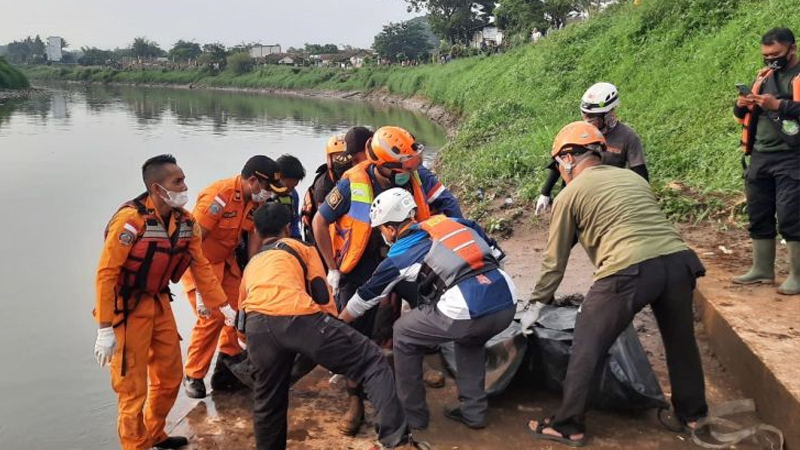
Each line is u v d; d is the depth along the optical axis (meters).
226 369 4.88
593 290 3.57
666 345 3.69
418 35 71.69
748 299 4.70
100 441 4.58
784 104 4.36
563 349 4.00
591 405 4.03
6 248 9.41
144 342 3.87
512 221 8.44
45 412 4.96
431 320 3.79
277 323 3.58
